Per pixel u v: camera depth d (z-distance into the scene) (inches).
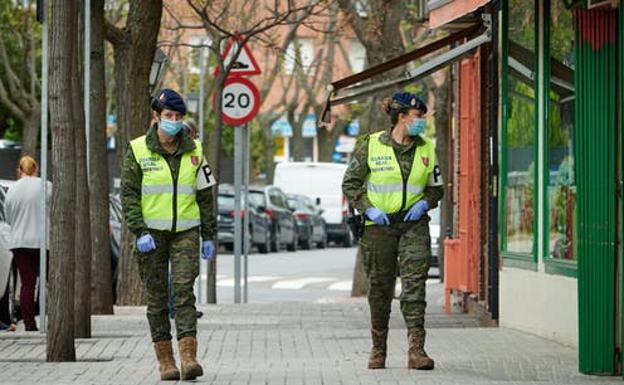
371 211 986.1
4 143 3373.5
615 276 976.3
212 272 1924.2
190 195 945.5
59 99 1083.9
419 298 997.2
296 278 2785.4
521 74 1323.8
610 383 929.5
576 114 972.6
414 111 984.3
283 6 2901.1
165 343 954.1
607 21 968.3
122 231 1782.7
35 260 1381.6
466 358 1087.0
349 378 954.7
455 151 1729.8
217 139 1957.4
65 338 1083.3
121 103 1670.8
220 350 1171.3
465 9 1246.9
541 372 992.2
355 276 2150.6
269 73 4323.3
